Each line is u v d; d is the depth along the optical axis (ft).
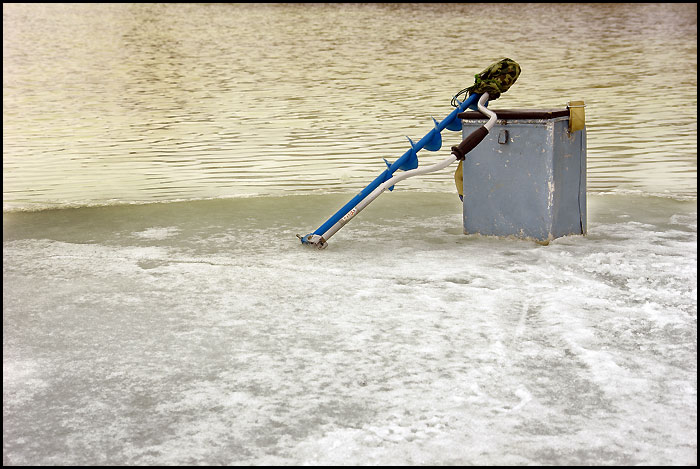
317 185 28.45
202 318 14.87
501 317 14.48
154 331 14.29
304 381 12.10
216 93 56.08
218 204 24.88
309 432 10.60
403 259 18.40
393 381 12.02
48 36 99.35
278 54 78.23
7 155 36.24
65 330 14.46
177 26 109.81
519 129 19.48
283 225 21.93
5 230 22.24
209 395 11.73
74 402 11.64
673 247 18.81
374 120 42.78
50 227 22.48
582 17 111.75
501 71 20.21
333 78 61.36
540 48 77.41
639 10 121.39
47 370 12.76
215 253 19.29
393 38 89.35
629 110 43.01
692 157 31.14
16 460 10.12
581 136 19.97
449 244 19.74
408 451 10.07
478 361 12.64
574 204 20.10
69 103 53.06
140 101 53.42
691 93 48.52
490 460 9.83
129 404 11.53
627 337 13.46
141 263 18.57
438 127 20.56
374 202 24.77
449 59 70.23
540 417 10.83
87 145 38.37
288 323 14.48
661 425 10.57
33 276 17.75
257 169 31.73
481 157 20.11
